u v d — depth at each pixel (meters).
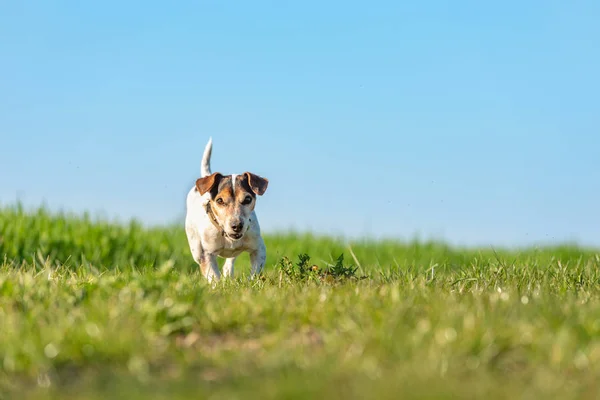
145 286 6.30
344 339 4.92
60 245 14.13
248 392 3.92
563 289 7.38
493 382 4.08
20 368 4.59
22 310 5.99
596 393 3.97
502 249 15.17
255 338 5.37
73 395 4.14
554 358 4.46
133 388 4.11
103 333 4.91
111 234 15.18
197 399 3.88
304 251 17.42
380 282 7.84
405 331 4.95
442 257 15.88
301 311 5.72
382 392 3.83
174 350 4.89
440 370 4.27
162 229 17.66
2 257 13.22
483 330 4.82
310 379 4.11
